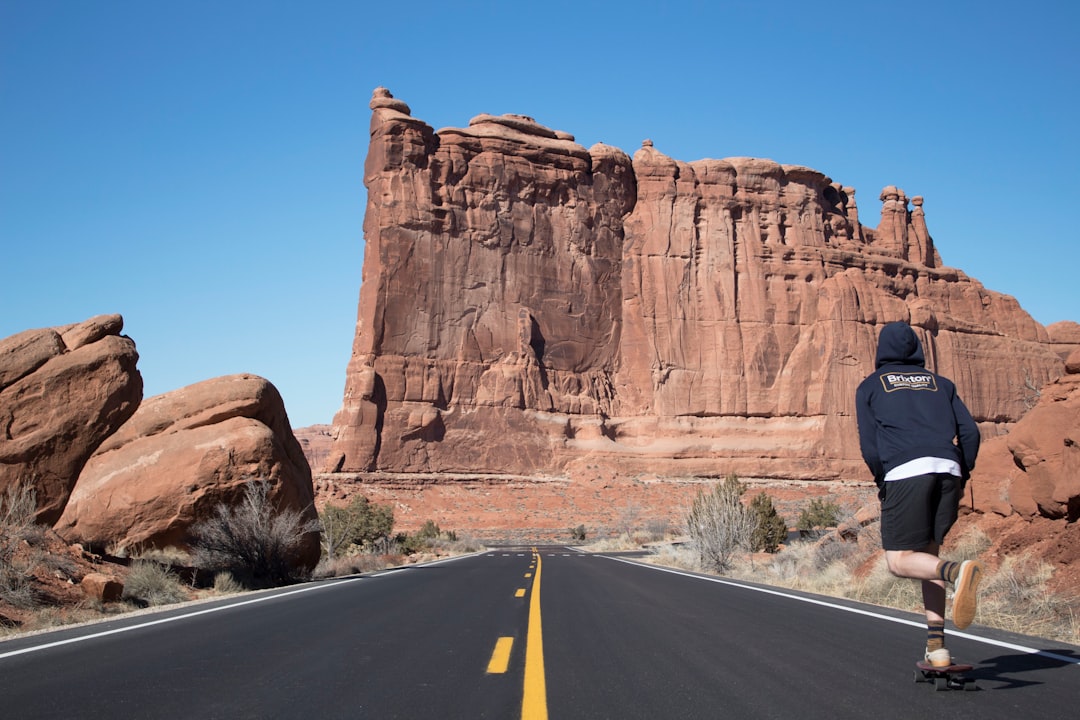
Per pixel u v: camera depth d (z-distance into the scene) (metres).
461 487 95.25
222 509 20.78
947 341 117.56
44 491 16.67
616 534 76.81
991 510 15.05
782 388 108.94
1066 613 9.64
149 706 5.41
